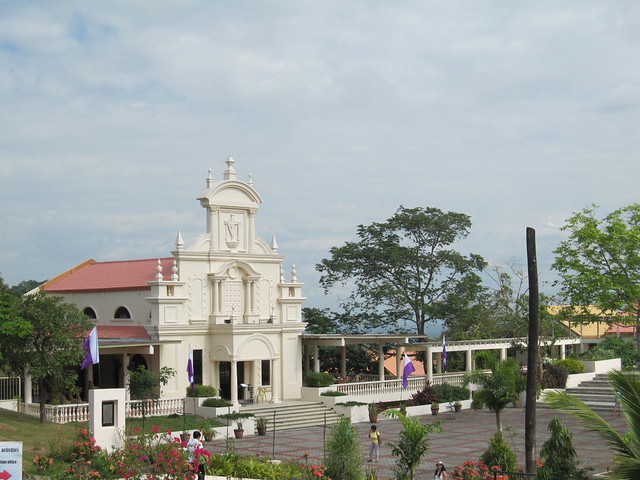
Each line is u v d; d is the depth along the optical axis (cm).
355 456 3084
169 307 5122
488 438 4397
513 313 7081
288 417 5034
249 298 5572
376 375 6512
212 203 5400
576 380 6297
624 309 6094
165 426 4397
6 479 1986
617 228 5962
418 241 7344
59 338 4012
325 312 7388
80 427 3791
